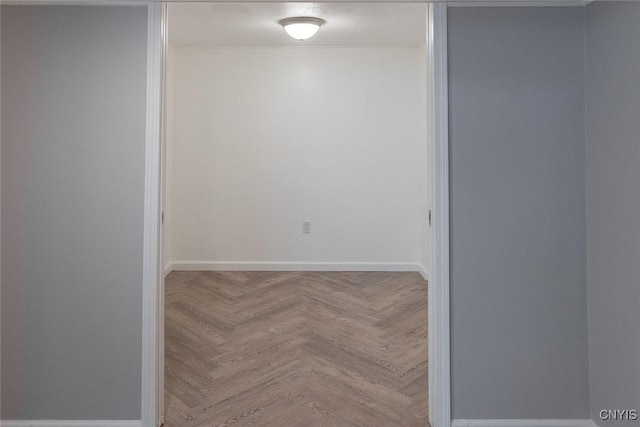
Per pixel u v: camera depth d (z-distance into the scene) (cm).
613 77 206
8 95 227
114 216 228
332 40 497
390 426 233
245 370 291
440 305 229
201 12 400
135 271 229
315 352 318
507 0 226
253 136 535
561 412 231
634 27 192
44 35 226
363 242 541
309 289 467
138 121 227
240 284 485
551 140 229
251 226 541
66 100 228
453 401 231
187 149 537
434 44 227
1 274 229
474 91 228
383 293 454
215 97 532
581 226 230
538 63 228
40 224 228
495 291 230
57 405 229
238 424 233
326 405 251
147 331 227
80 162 228
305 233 541
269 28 450
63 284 229
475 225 230
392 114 530
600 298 220
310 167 536
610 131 209
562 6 228
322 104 531
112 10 226
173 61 527
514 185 229
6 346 229
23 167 228
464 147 229
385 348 324
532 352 230
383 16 410
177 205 540
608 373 215
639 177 191
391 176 535
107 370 229
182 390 266
